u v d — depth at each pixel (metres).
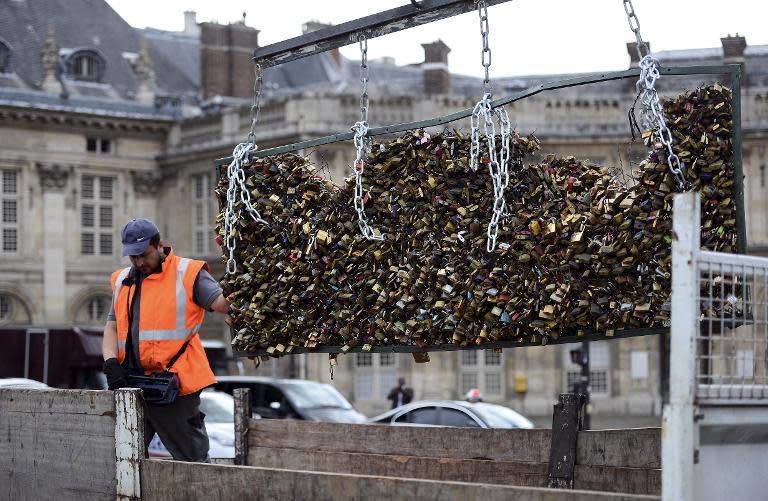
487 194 7.95
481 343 7.86
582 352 40.81
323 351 8.77
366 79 8.78
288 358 54.72
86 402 7.86
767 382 5.69
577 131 55.78
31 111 59.31
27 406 8.44
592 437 8.31
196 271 9.32
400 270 8.25
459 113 8.05
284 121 56.06
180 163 61.59
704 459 5.15
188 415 9.30
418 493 5.87
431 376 55.62
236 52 65.44
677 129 7.12
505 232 7.71
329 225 8.68
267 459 10.16
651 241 7.13
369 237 8.41
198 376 9.30
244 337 9.09
